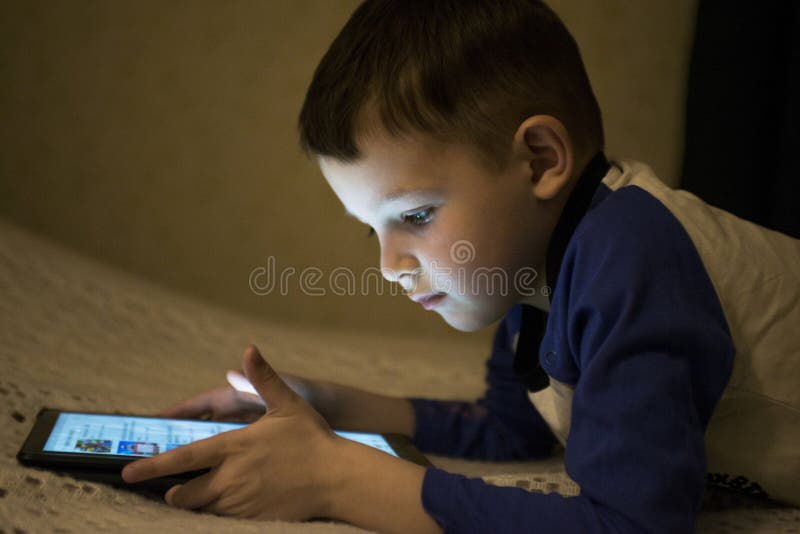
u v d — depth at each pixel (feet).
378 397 3.18
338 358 4.74
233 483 2.03
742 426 2.36
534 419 3.18
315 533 1.86
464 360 5.16
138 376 3.64
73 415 2.57
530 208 2.42
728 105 5.71
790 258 2.43
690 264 2.20
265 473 2.04
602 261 2.10
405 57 2.34
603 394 1.94
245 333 4.95
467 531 1.94
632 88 6.57
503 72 2.39
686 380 1.97
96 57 6.22
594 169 2.48
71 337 3.85
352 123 2.31
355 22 2.51
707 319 2.10
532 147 2.40
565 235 2.41
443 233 2.34
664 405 1.90
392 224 2.39
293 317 6.54
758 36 5.64
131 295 4.77
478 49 2.39
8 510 1.82
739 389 2.30
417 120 2.27
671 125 6.60
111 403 3.04
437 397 3.92
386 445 2.64
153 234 6.39
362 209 2.42
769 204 5.63
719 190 5.72
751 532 2.23
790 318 2.33
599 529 1.82
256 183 6.43
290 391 2.19
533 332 2.70
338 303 6.58
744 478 2.41
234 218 6.44
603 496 1.85
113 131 6.29
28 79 6.17
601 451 1.88
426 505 1.97
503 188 2.37
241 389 2.89
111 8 6.19
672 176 6.63
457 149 2.31
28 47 6.15
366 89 2.31
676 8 6.54
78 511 1.91
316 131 2.39
